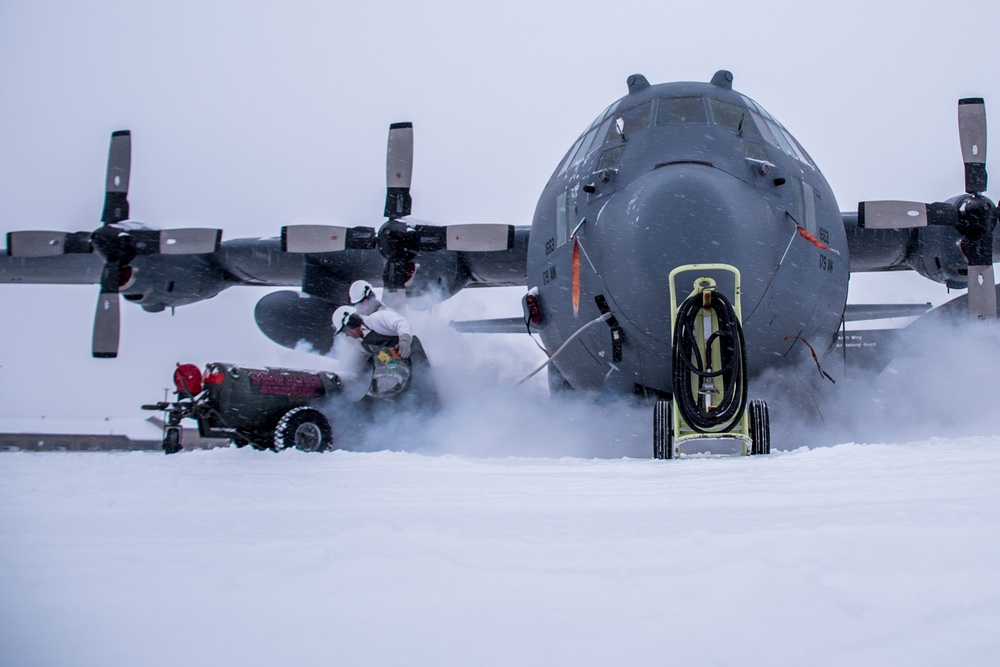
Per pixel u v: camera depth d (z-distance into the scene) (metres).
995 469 3.26
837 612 1.01
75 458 6.54
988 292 9.38
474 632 0.97
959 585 1.12
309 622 1.01
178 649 0.90
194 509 2.52
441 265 11.79
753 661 0.86
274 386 7.55
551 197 9.35
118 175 11.19
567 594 1.14
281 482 3.65
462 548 1.46
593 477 3.73
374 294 7.98
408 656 0.88
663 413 6.30
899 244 11.27
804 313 8.15
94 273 13.95
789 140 9.25
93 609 1.05
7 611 1.03
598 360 8.49
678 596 1.11
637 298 7.59
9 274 14.23
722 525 1.85
